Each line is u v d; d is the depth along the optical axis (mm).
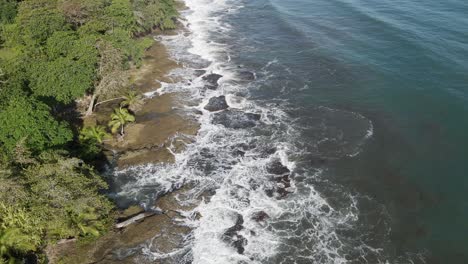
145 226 42594
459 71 68000
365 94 66000
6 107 47438
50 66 57500
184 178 49969
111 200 46188
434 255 40438
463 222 43688
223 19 102688
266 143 56188
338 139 56469
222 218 44406
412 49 76188
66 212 37156
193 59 79812
